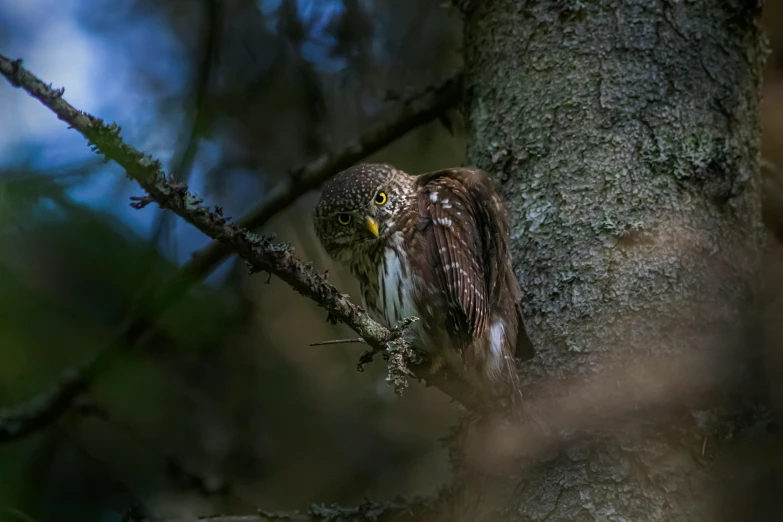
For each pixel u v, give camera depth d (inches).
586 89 328.2
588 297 311.3
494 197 330.6
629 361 302.8
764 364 309.0
